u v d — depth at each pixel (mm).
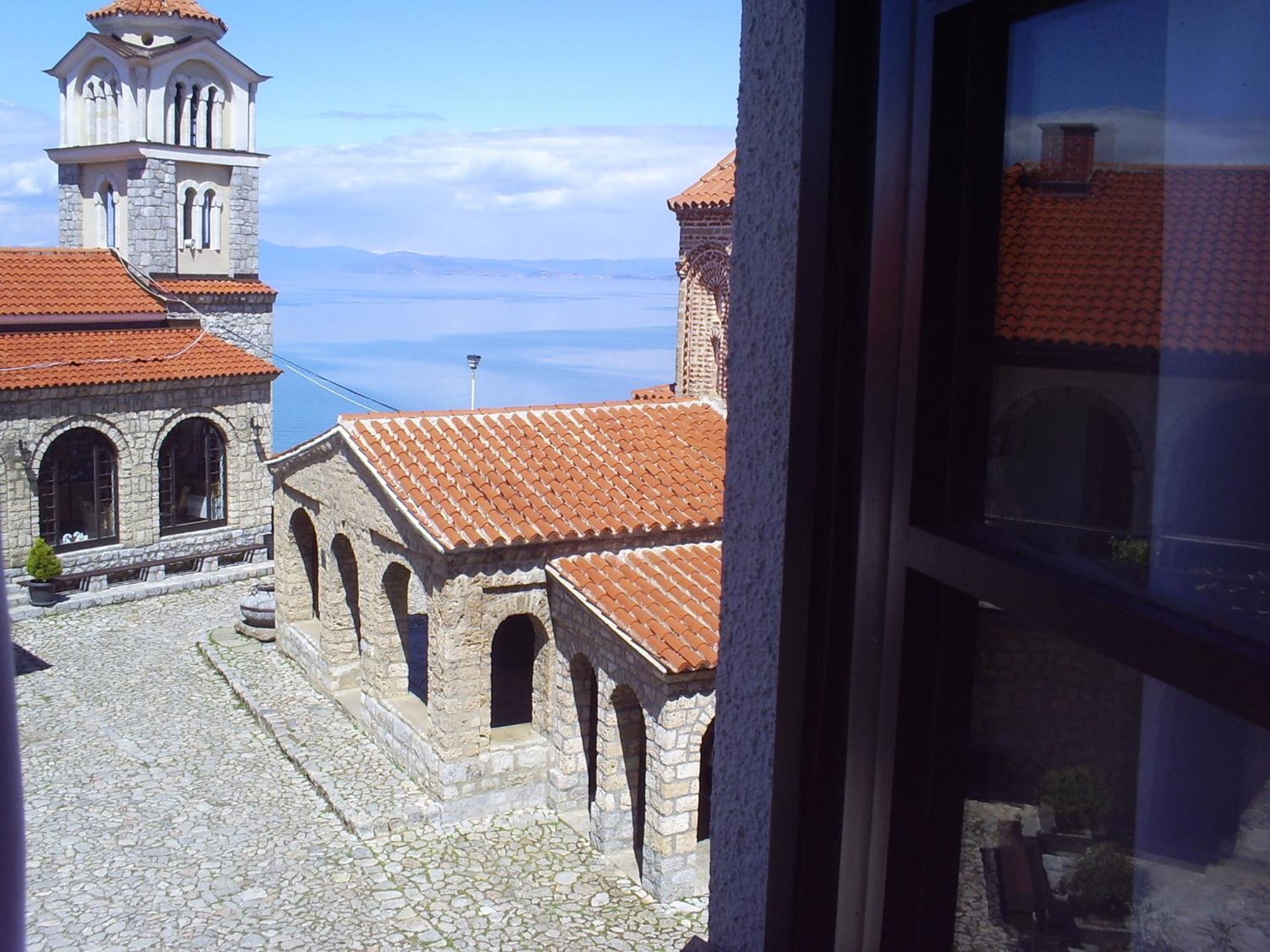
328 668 19875
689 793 13852
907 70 1460
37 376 25750
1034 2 1317
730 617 1993
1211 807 1150
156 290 30938
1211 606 1097
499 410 18609
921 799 1506
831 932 1706
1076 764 1290
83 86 35375
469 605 15711
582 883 14336
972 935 1436
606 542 16281
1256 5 1112
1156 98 1212
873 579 1562
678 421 19438
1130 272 1237
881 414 1535
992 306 1396
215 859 14836
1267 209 1104
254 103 36062
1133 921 1243
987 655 1396
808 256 1662
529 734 16766
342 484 18500
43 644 23219
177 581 27453
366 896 14047
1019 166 1348
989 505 1401
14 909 927
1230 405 1131
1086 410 1253
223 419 29125
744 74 1926
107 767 17516
